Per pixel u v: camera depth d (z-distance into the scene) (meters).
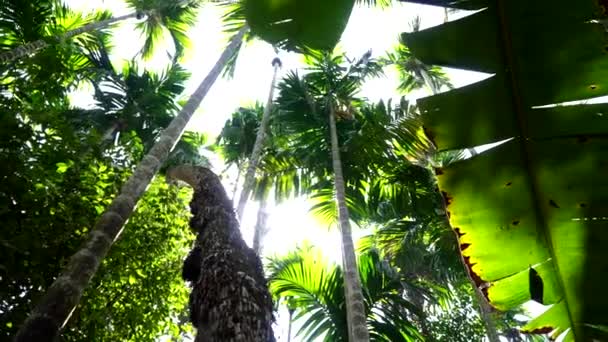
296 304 6.96
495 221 1.89
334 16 1.96
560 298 1.88
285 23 2.00
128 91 12.36
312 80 9.36
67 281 2.64
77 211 4.03
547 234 1.87
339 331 6.57
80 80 11.01
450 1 1.82
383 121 8.32
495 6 1.77
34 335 2.28
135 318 4.29
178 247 4.88
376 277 7.08
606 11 1.68
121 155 4.91
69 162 4.27
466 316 9.34
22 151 3.88
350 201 8.94
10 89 4.66
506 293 1.93
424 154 8.63
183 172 4.73
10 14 8.26
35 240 3.52
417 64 10.65
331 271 7.04
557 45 1.72
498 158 1.86
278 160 9.61
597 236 1.80
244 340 2.57
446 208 1.92
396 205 8.89
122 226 3.38
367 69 9.42
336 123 9.24
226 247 3.32
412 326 6.71
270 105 12.14
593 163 1.76
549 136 1.79
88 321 3.95
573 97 1.75
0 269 3.39
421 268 9.45
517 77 1.78
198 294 3.00
